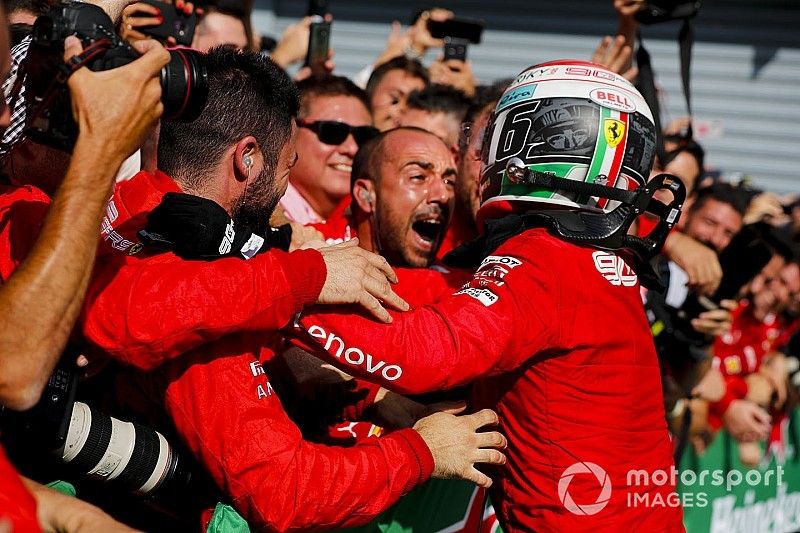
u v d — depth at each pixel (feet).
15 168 7.13
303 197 13.26
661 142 11.46
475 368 6.86
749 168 31.96
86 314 6.16
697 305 12.30
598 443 7.35
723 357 16.47
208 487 6.93
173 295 6.14
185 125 7.04
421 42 17.20
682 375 12.41
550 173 7.34
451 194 10.05
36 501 5.24
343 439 8.23
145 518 7.10
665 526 7.59
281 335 7.16
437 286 8.80
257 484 6.42
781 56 31.60
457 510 8.91
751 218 18.28
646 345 7.71
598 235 7.41
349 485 6.61
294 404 8.27
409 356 6.73
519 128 7.50
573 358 7.32
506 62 31.32
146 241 6.55
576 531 7.32
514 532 7.68
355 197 10.25
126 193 7.11
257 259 6.46
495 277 7.14
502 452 7.72
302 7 30.76
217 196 7.09
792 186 31.89
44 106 5.84
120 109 5.63
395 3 31.04
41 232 5.56
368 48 31.24
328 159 13.01
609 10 30.83
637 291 7.77
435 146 9.97
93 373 6.63
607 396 7.39
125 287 6.19
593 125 7.37
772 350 18.53
